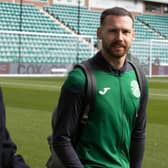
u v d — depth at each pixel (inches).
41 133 366.3
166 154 299.0
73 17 1427.2
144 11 1673.2
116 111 122.6
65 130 122.3
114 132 123.8
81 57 1294.3
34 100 593.0
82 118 123.1
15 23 1269.7
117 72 124.4
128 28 123.1
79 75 121.6
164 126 410.6
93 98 121.5
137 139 131.3
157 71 1311.5
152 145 325.7
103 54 125.0
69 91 121.1
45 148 312.5
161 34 1617.9
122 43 122.3
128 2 1626.5
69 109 121.3
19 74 1100.5
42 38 1253.7
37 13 1344.7
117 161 125.1
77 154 125.6
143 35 1568.7
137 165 132.6
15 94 659.4
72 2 1446.9
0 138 105.6
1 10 1282.0
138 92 126.4
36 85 820.0
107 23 123.3
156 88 839.7
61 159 123.0
